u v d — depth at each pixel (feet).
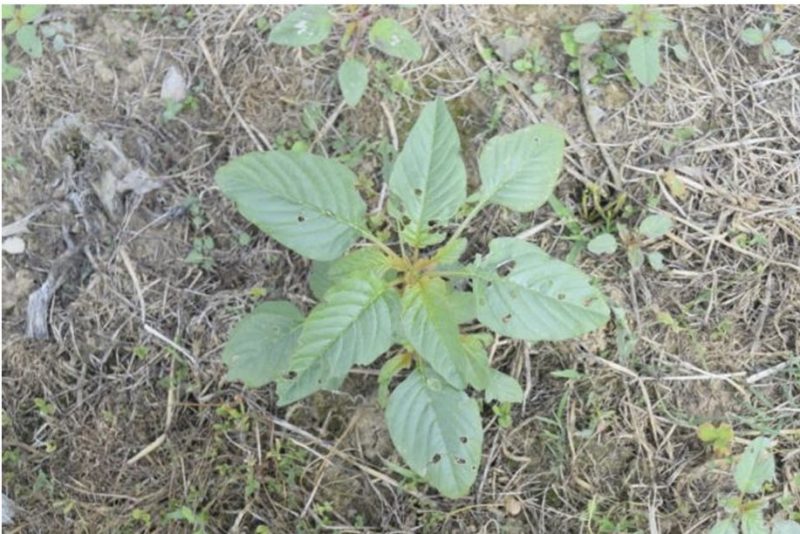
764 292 2.84
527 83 2.92
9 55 2.96
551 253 2.86
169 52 2.96
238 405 2.85
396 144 2.89
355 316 2.46
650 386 2.82
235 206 2.90
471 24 2.94
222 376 2.86
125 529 2.84
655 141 2.88
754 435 2.80
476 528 2.80
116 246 2.92
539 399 2.82
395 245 2.84
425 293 2.51
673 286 2.84
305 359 2.44
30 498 2.86
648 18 2.88
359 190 2.87
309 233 2.54
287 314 2.72
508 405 2.81
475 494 2.80
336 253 2.56
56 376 2.89
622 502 2.79
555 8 2.94
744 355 2.83
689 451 2.80
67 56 2.97
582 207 2.87
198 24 2.96
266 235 2.89
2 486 2.87
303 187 2.54
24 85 2.95
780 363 2.82
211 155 2.93
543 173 2.60
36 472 2.87
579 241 2.85
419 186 2.54
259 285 2.88
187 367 2.87
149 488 2.85
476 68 2.93
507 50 2.93
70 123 2.94
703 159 2.88
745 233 2.85
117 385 2.88
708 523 2.78
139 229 2.92
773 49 2.91
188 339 2.88
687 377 2.82
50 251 2.93
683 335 2.83
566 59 2.92
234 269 2.90
